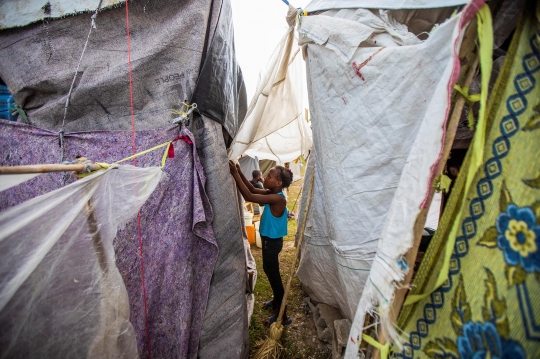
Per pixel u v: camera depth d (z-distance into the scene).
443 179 0.94
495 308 0.77
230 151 2.42
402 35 1.33
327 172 1.73
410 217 0.93
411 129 1.30
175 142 1.75
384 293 0.98
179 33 1.72
